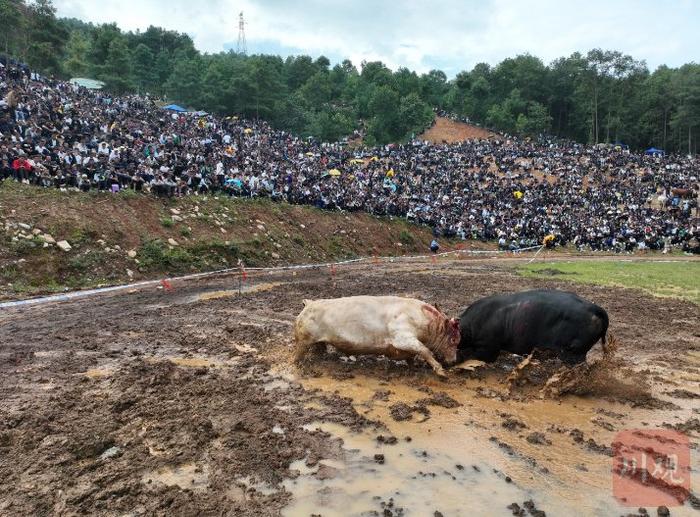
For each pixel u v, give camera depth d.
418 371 9.22
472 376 9.13
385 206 42.56
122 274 20.28
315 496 5.39
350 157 66.69
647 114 107.19
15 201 20.80
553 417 7.46
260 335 11.49
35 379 8.56
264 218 30.83
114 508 5.15
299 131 91.44
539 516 5.07
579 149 88.88
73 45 89.88
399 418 7.24
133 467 5.84
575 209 56.12
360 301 9.23
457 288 19.89
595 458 6.26
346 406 7.61
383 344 9.02
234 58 120.25
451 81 143.38
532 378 9.10
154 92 104.75
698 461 6.21
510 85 123.44
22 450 6.18
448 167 68.88
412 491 5.50
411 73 135.38
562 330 8.30
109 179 24.95
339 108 116.00
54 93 45.22
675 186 65.44
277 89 90.88
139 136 39.03
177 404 7.54
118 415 7.14
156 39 128.25
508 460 6.19
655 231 47.75
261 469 5.87
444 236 43.72
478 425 7.14
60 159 25.48
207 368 9.02
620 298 17.86
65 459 5.93
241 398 7.81
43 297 16.58
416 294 18.14
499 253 41.22
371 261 32.59
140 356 9.94
